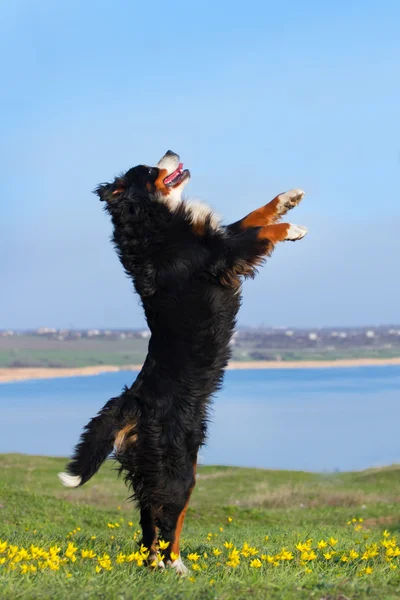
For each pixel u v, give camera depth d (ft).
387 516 53.42
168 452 21.18
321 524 49.52
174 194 25.12
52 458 92.53
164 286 22.38
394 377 493.77
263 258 23.38
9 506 45.98
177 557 20.70
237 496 68.03
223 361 22.61
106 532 38.88
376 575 18.49
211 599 15.84
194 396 21.71
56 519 44.45
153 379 21.71
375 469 87.71
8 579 16.15
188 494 21.50
